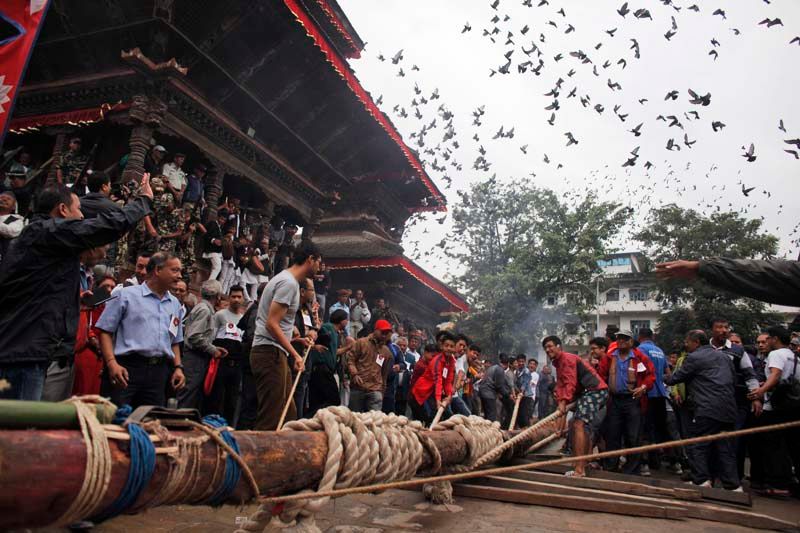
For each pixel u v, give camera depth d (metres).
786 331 7.46
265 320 4.80
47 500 1.74
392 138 17.22
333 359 7.42
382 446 3.64
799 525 4.79
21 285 3.31
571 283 31.31
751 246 30.47
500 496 5.27
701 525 4.73
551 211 32.19
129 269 9.05
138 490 1.99
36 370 3.33
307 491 3.22
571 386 6.93
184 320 7.38
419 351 16.48
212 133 11.38
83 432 1.85
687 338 7.20
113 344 4.47
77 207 3.85
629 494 5.76
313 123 14.95
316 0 14.75
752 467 7.77
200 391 6.87
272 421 4.66
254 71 11.95
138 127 9.67
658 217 32.88
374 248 18.83
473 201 35.41
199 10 10.37
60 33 10.59
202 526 3.81
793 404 7.17
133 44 10.02
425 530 4.09
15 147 12.12
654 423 9.30
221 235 10.87
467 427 5.66
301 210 15.09
